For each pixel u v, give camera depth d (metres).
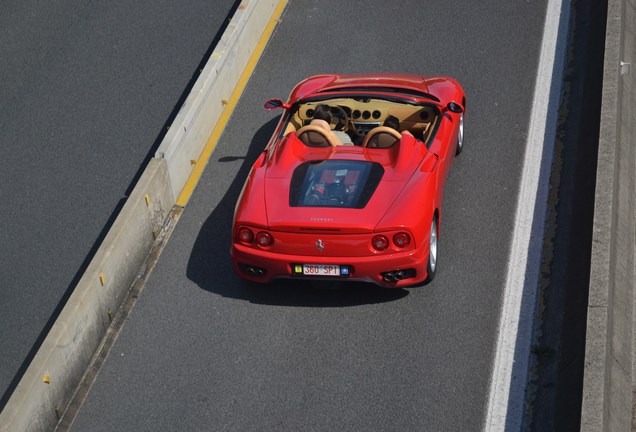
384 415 12.52
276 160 15.12
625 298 14.45
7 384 14.18
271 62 21.92
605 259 13.62
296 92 17.70
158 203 16.45
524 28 22.39
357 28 22.98
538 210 16.30
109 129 20.09
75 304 13.38
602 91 17.94
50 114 20.69
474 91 20.12
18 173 18.88
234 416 12.73
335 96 16.55
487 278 14.82
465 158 17.86
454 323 13.99
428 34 22.47
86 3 25.14
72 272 16.30
